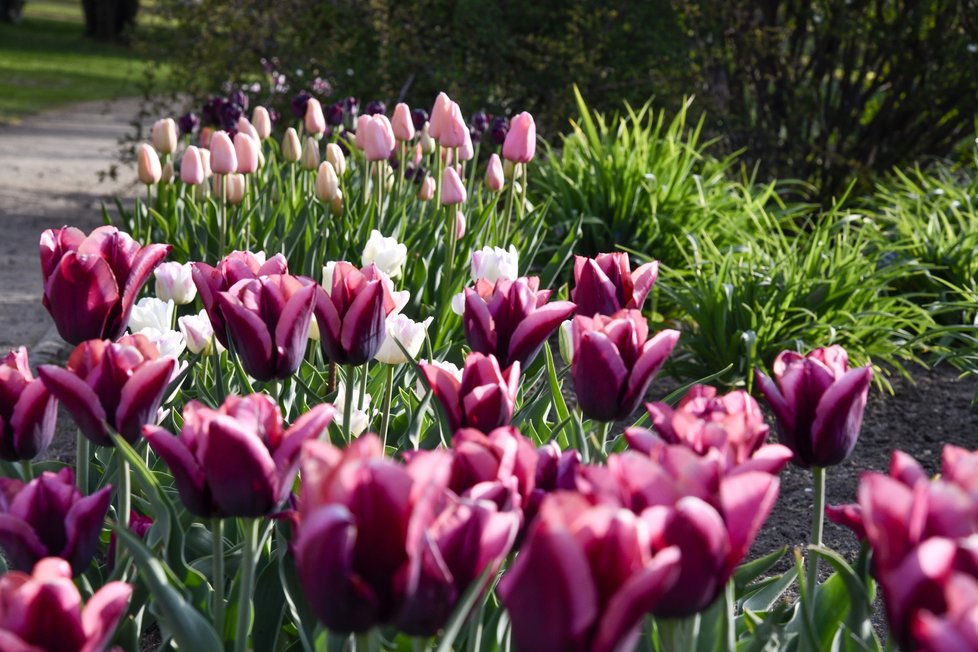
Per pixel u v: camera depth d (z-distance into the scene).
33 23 38.00
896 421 4.73
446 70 8.35
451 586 1.16
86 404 1.64
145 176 4.77
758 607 2.16
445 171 3.87
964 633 0.93
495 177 4.48
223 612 1.78
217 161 4.13
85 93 21.47
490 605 1.90
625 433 1.43
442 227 4.69
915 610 1.07
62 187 11.16
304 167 4.97
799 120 8.99
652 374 1.79
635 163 6.42
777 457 1.35
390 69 8.38
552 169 6.94
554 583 0.98
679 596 1.18
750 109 9.13
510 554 1.86
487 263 2.79
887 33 8.71
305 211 4.53
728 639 1.60
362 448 1.13
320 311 2.04
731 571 1.23
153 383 1.64
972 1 8.48
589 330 1.79
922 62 8.73
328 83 8.70
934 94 8.75
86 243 1.96
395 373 3.13
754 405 1.55
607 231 6.22
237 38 8.73
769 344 4.84
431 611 1.16
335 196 4.26
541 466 1.47
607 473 1.24
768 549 3.48
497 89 8.91
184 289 2.96
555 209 6.46
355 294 2.04
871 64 8.97
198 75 9.05
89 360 1.66
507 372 1.74
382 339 2.10
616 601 0.98
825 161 9.05
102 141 14.99
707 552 1.15
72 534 1.46
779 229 5.90
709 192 6.79
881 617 2.86
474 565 1.19
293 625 2.24
